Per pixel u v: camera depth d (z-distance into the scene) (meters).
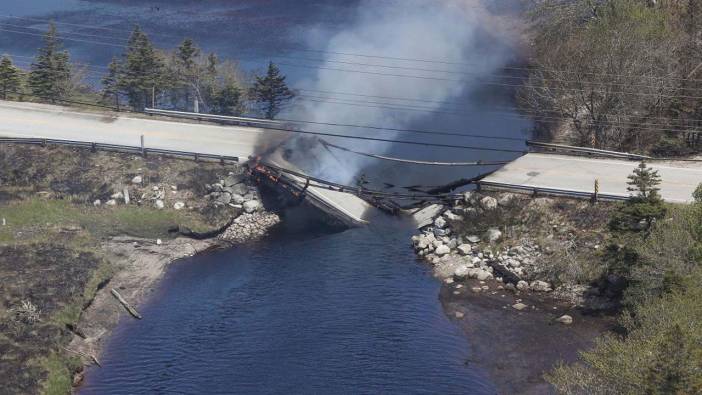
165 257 75.94
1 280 66.38
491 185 77.44
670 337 42.94
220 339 62.75
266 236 80.81
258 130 91.12
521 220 74.88
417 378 57.72
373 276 72.50
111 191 82.19
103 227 78.62
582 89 87.50
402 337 62.97
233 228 81.31
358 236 80.69
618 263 64.88
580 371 49.72
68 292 65.81
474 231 75.81
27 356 57.16
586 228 72.31
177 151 85.12
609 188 75.56
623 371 44.94
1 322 60.59
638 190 68.06
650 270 59.38
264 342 62.22
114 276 71.75
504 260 72.25
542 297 68.62
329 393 55.78
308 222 83.50
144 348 61.81
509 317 65.88
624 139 88.06
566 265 69.56
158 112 93.38
